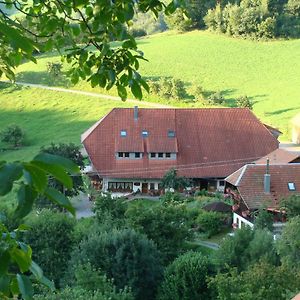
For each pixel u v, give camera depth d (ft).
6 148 271.49
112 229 132.87
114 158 222.89
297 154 191.31
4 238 13.91
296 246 107.86
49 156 11.60
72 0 24.38
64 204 11.83
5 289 12.91
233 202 171.83
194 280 116.98
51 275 133.49
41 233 134.41
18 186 11.35
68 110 318.86
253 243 120.57
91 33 25.26
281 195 162.40
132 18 23.85
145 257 123.95
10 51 26.48
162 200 192.75
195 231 160.66
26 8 26.53
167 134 228.84
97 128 230.48
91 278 108.27
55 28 25.18
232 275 97.30
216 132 234.99
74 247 132.67
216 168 223.71
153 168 221.46
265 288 92.48
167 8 24.73
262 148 232.32
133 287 121.60
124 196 208.33
